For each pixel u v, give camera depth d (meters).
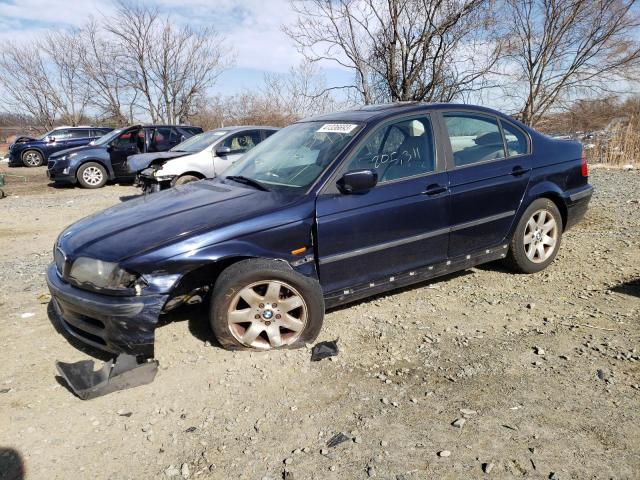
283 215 3.51
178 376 3.29
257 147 4.81
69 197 12.04
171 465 2.52
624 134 13.16
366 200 3.76
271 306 3.47
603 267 4.97
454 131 4.36
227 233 3.35
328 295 3.74
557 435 2.58
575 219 5.18
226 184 4.19
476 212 4.32
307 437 2.68
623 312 3.96
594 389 2.96
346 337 3.75
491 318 4.00
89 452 2.63
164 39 28.48
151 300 3.17
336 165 3.77
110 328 3.18
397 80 12.37
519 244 4.71
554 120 16.88
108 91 30.47
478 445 2.54
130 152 13.82
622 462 2.37
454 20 11.39
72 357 3.64
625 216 6.83
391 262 3.95
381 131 4.02
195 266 3.27
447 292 4.55
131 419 2.89
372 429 2.71
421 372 3.26
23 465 2.55
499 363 3.32
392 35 12.02
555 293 4.43
